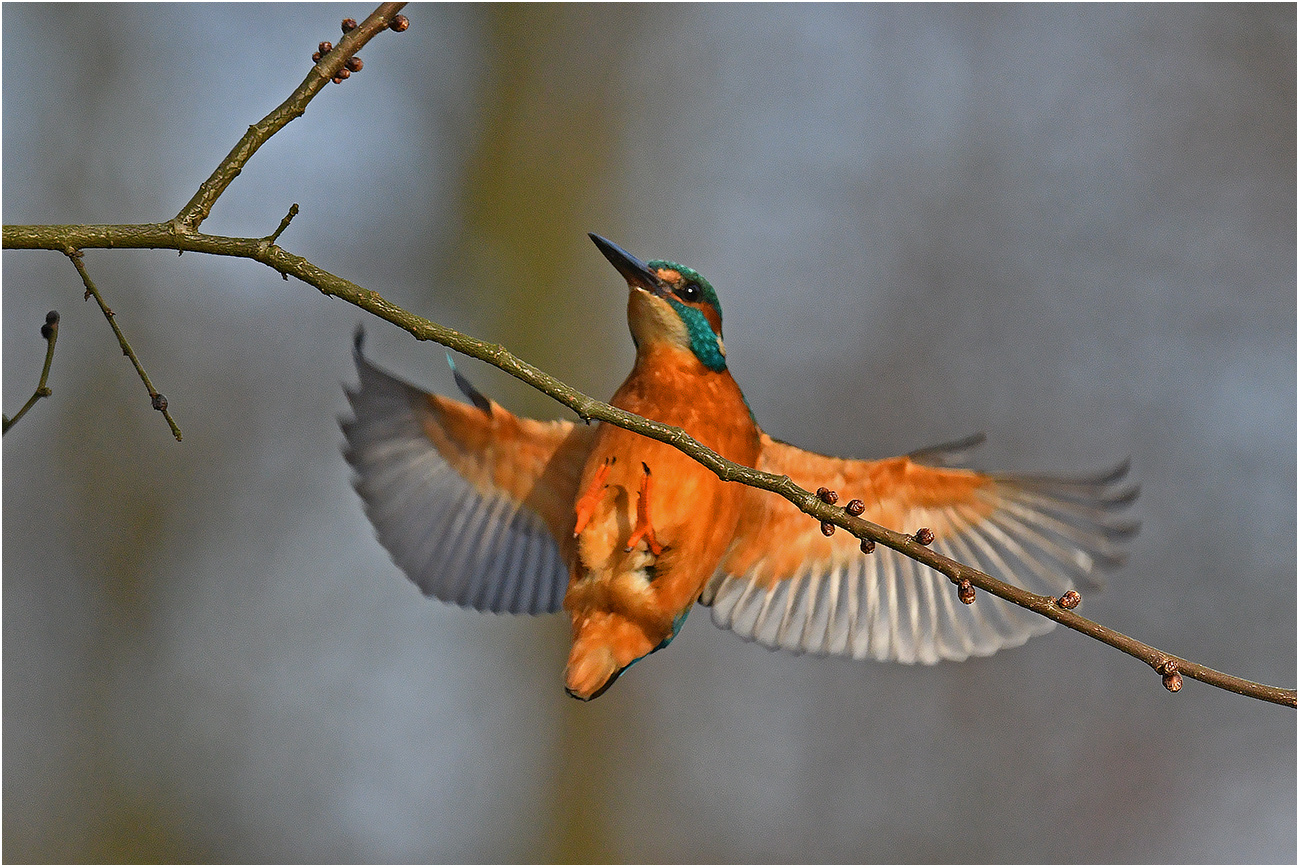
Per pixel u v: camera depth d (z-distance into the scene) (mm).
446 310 13875
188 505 14094
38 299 14016
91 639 13773
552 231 14016
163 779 13469
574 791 13297
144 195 14000
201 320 14391
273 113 4750
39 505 13844
